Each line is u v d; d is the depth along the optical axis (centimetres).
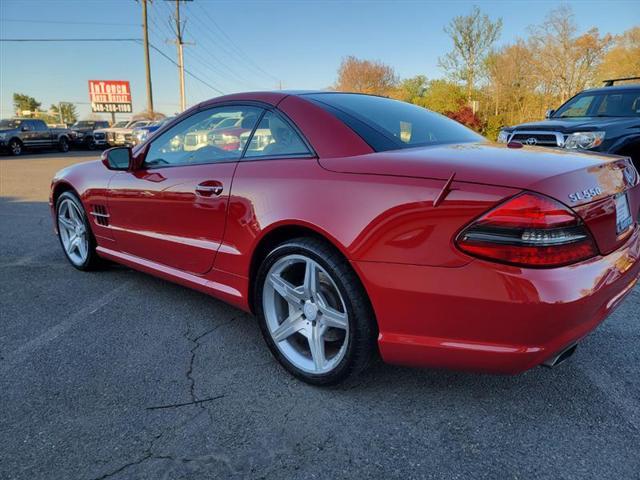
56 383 248
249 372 260
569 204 182
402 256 198
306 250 229
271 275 251
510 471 187
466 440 204
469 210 184
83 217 403
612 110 694
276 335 256
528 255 176
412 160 210
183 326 316
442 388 242
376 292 206
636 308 335
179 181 299
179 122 322
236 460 194
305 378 245
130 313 337
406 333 206
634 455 194
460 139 274
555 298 175
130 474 186
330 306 232
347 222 211
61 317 330
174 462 192
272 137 263
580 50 2970
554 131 628
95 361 271
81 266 423
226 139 285
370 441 204
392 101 311
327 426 214
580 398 232
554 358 190
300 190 231
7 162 1770
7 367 264
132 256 360
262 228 246
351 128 242
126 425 215
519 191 179
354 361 223
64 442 204
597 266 192
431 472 187
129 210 344
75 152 2580
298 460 194
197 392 241
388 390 240
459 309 190
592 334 297
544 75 3045
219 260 279
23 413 223
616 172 219
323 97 277
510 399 232
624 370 256
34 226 628
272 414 223
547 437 205
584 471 186
